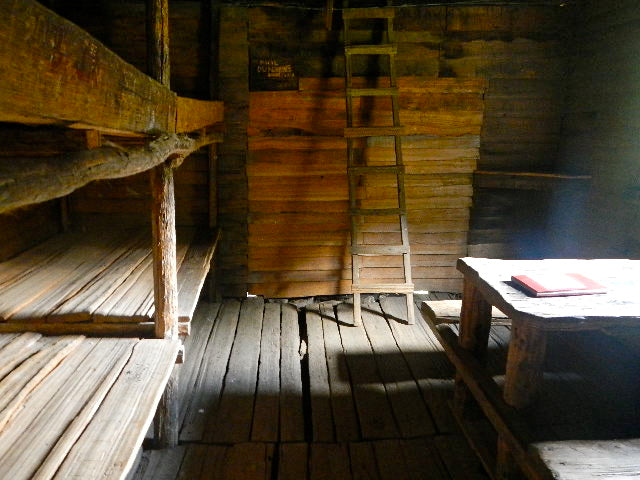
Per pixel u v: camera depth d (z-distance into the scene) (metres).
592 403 2.14
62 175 1.04
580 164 3.93
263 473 2.25
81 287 2.59
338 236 4.29
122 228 4.04
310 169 4.12
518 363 1.82
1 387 1.70
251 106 3.95
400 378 3.06
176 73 3.91
